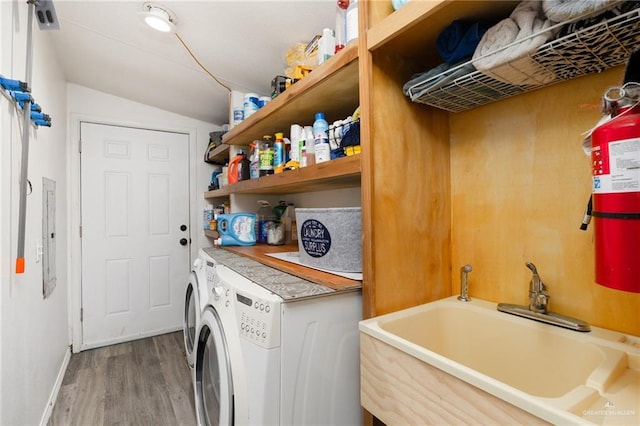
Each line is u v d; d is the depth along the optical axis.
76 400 1.90
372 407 0.88
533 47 0.70
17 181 1.29
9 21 1.19
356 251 1.17
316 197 2.14
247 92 2.46
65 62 2.23
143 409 1.81
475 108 1.16
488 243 1.13
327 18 1.51
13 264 1.23
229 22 1.59
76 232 2.62
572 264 0.91
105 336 2.73
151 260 2.95
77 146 2.63
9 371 1.19
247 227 2.30
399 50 1.05
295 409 0.96
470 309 1.07
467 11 0.83
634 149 0.54
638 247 0.54
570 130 0.91
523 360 0.92
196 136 3.19
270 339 0.92
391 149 1.05
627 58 0.74
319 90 1.32
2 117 1.12
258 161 1.90
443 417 0.68
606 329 0.84
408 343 0.78
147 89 2.57
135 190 2.88
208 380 1.41
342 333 1.05
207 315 1.31
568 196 0.92
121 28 1.76
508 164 1.07
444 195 1.22
